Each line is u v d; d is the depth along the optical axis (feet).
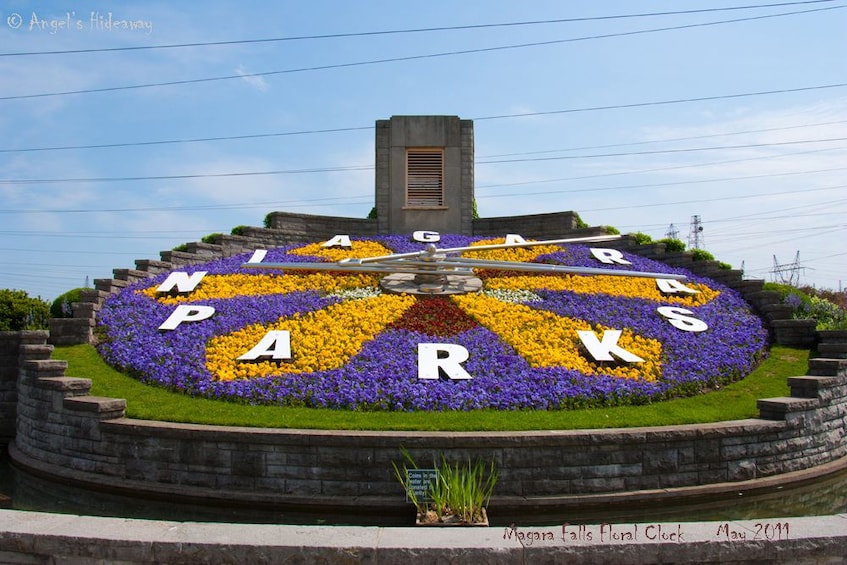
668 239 74.95
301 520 31.35
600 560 19.11
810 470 37.37
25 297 72.28
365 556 18.83
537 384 40.86
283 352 44.78
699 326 52.21
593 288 59.11
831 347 44.78
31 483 37.55
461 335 47.65
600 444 33.14
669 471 33.88
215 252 71.00
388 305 53.47
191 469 33.76
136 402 38.81
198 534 19.77
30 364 41.60
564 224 79.25
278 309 52.47
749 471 35.50
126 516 31.86
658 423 35.73
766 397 42.09
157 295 57.06
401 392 38.88
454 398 38.65
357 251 70.28
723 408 39.63
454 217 82.38
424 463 32.40
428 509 29.60
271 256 69.15
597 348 46.47
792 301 62.69
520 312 52.39
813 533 19.93
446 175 82.64
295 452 32.71
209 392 39.86
